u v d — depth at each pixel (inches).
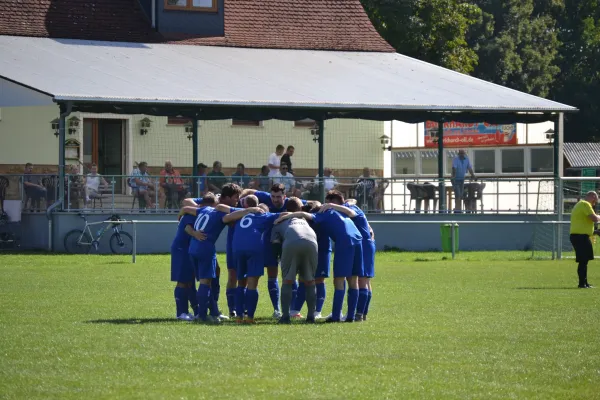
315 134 2962.6
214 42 2883.9
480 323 1122.7
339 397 725.9
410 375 807.7
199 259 1133.7
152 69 2539.4
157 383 767.1
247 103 2384.4
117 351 900.6
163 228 2354.8
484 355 903.1
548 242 2551.7
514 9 5669.3
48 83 2283.5
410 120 2588.6
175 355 882.8
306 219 1143.0
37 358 864.3
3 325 1069.1
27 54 2503.7
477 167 3270.2
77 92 2244.1
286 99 2433.6
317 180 2491.4
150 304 1295.5
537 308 1279.5
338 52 3004.4
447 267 2000.5
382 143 3127.5
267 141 2992.1
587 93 5826.8
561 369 842.2
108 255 2235.5
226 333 1021.2
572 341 987.9
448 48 4077.3
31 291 1445.6
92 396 722.2
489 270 1926.7
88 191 2308.1
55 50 2576.3
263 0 3058.6
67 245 2284.7
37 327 1053.2
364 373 813.2
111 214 2313.0
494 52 5369.1
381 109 2503.7
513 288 1561.3
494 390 758.5
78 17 2778.1
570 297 1423.5
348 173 3093.0
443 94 2637.8
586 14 6053.2
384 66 2881.4
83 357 868.6
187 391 740.7
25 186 2315.5
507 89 2770.7
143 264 1980.8
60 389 744.3
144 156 2871.6
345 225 1143.0
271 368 829.2
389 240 2549.2
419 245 2564.0
